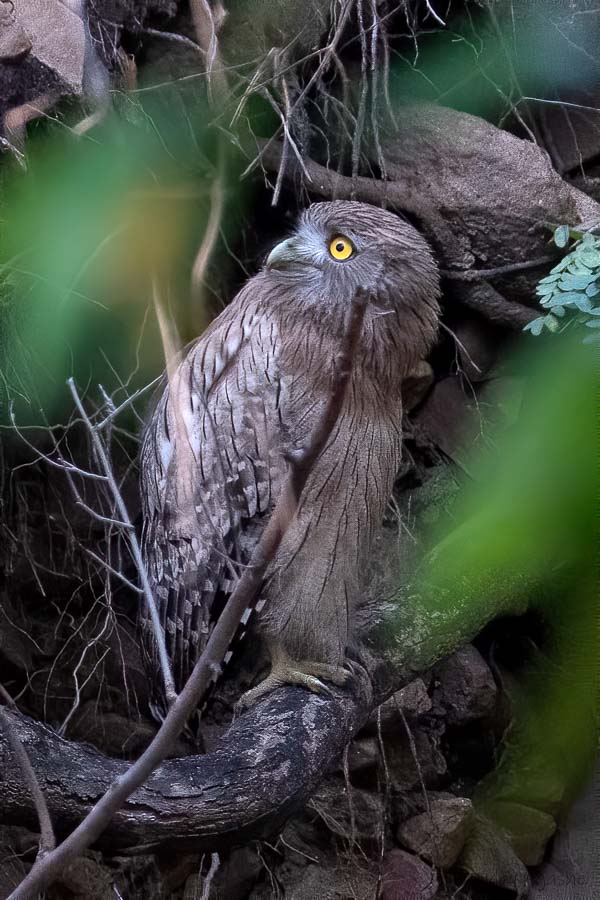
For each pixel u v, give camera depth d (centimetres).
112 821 449
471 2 847
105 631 775
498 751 848
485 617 614
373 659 605
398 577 797
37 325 625
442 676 838
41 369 679
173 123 696
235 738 513
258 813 479
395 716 793
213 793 470
